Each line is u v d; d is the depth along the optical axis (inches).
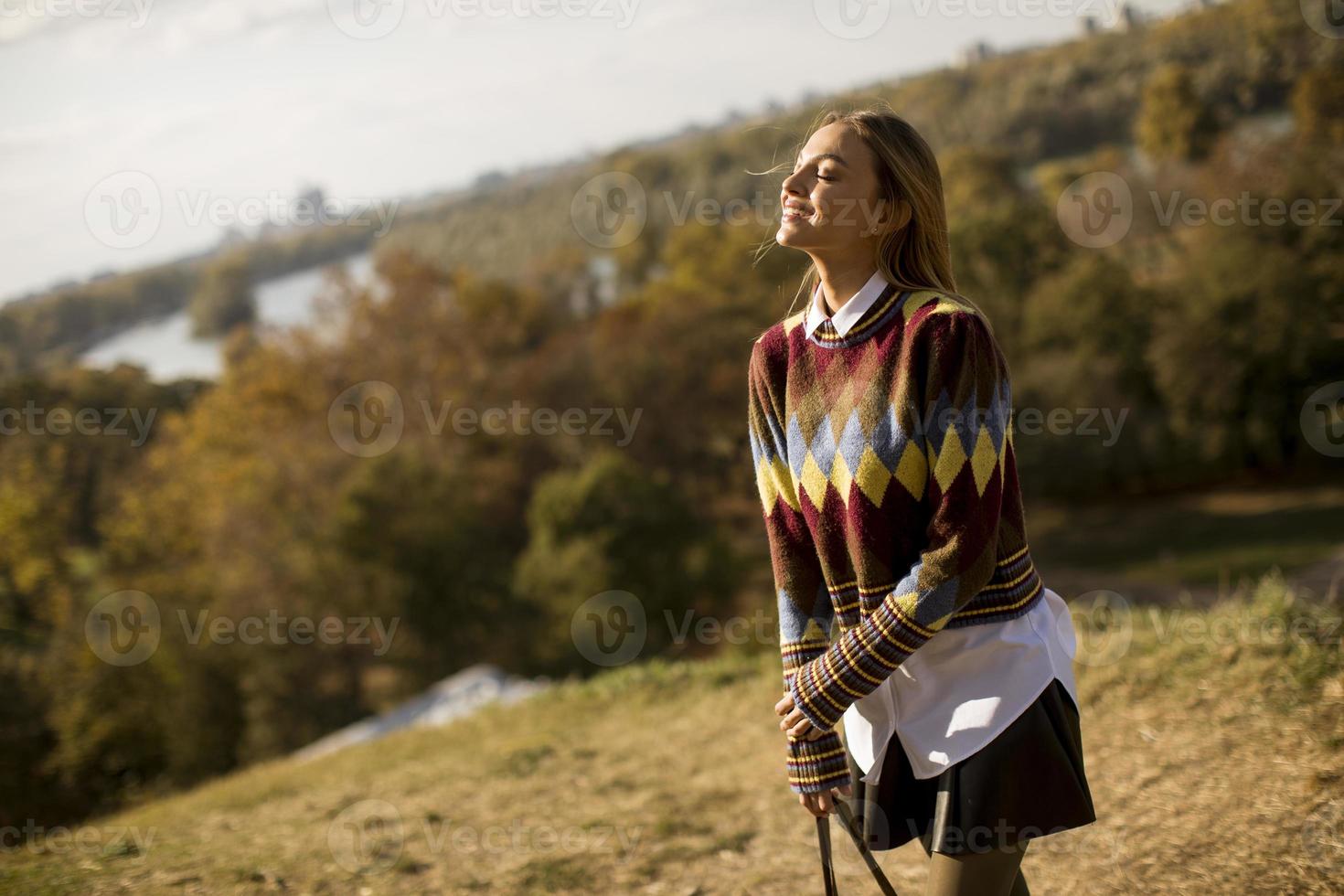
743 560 1268.5
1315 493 1327.5
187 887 124.9
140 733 979.9
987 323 58.9
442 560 1135.0
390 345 1819.6
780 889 113.7
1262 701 130.0
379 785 189.8
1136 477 1464.1
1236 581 1055.6
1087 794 61.5
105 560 1428.4
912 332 58.5
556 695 282.5
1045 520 1450.5
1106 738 134.2
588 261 2130.9
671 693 248.7
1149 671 150.4
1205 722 129.8
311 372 1808.6
